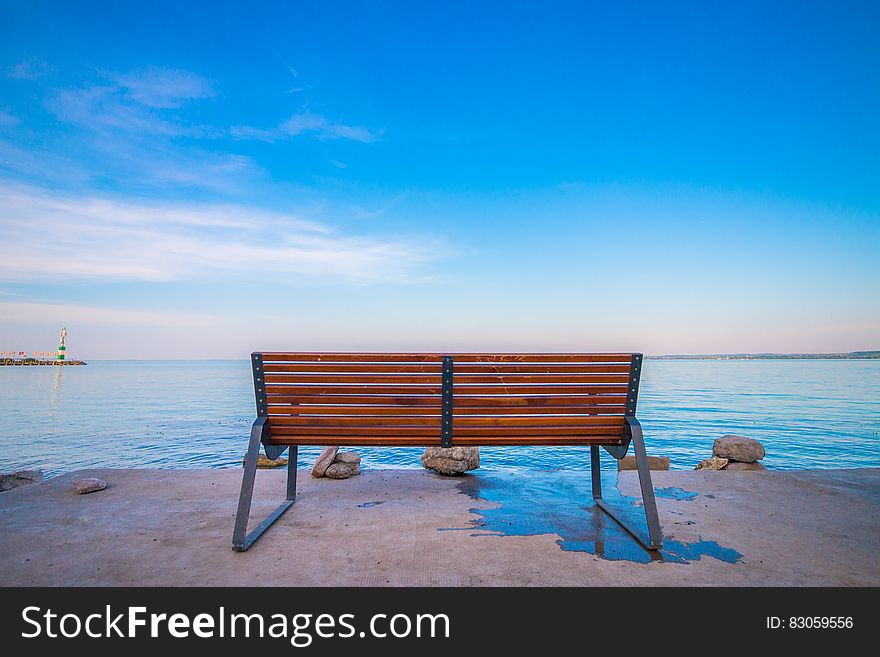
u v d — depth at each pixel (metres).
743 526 3.42
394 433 3.31
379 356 3.18
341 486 4.42
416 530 3.31
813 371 92.31
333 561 2.82
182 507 3.77
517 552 2.95
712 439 16.30
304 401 3.23
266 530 3.28
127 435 17.78
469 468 4.98
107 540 3.11
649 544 3.00
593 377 3.26
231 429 19.34
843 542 3.13
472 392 3.23
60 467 12.33
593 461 4.03
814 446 15.08
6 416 24.67
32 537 3.16
